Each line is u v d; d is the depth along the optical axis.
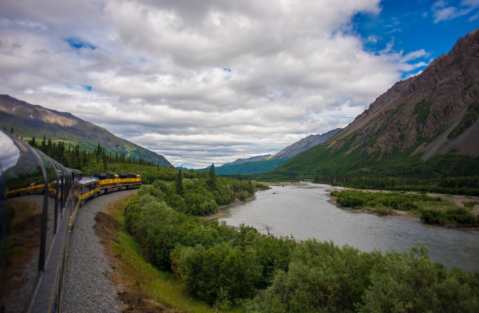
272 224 76.94
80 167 107.06
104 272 20.73
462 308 16.75
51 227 10.80
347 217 88.88
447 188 147.75
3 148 6.13
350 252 26.95
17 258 6.24
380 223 78.56
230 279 28.23
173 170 175.75
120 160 183.50
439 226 74.38
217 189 124.81
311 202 130.88
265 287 32.16
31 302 7.41
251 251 32.34
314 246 31.19
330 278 21.78
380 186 190.38
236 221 81.50
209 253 29.30
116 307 16.50
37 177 8.05
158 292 21.92
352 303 22.06
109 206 48.31
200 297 27.45
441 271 22.89
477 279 22.77
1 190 5.22
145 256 34.84
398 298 17.89
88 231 29.06
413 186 167.38
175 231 38.44
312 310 20.81
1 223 5.16
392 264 20.48
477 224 71.88
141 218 40.56
